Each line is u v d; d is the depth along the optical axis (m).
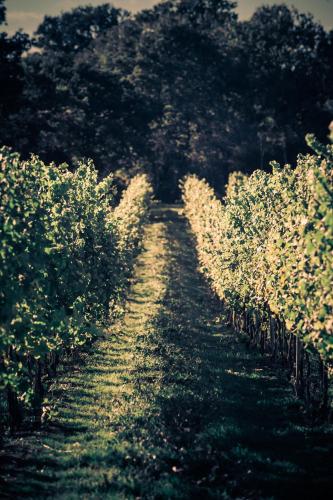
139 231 43.53
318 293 14.13
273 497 12.06
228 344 28.03
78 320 17.53
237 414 17.70
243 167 101.12
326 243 13.48
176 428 15.48
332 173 14.36
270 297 19.36
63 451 14.34
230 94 107.19
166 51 109.38
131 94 102.88
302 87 104.25
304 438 15.97
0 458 13.95
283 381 21.98
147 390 18.66
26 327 14.24
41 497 11.70
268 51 109.19
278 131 104.81
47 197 17.16
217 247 30.53
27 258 13.52
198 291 40.59
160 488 12.05
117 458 13.49
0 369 13.63
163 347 24.84
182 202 98.88
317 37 110.25
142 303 34.66
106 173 91.56
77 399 18.25
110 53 123.88
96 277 20.22
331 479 13.26
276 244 17.75
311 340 15.14
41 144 84.00
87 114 94.62
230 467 13.56
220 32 114.50
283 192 19.55
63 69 100.88
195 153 103.25
